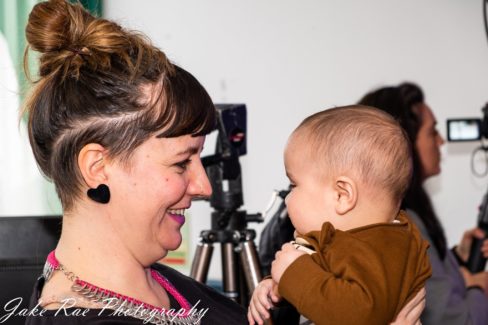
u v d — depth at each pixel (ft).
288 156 4.47
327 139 4.30
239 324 4.38
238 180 6.48
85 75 3.65
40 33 3.71
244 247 6.41
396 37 11.60
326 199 4.28
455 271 8.83
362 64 11.60
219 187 6.44
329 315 3.78
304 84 11.69
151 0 12.11
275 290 4.30
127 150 3.65
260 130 11.80
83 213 3.77
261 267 6.40
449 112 11.60
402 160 4.27
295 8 11.69
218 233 6.49
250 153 11.80
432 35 11.56
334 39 11.64
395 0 11.57
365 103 8.47
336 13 11.64
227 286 6.48
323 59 11.66
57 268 3.82
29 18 3.77
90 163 3.64
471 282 9.67
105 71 3.64
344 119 4.34
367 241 4.03
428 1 11.54
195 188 3.88
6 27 10.74
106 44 3.67
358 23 11.62
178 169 3.79
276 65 11.75
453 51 11.56
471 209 11.57
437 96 11.59
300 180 4.39
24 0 10.78
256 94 11.82
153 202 3.72
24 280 4.72
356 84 11.63
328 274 3.89
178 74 3.78
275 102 11.76
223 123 6.26
